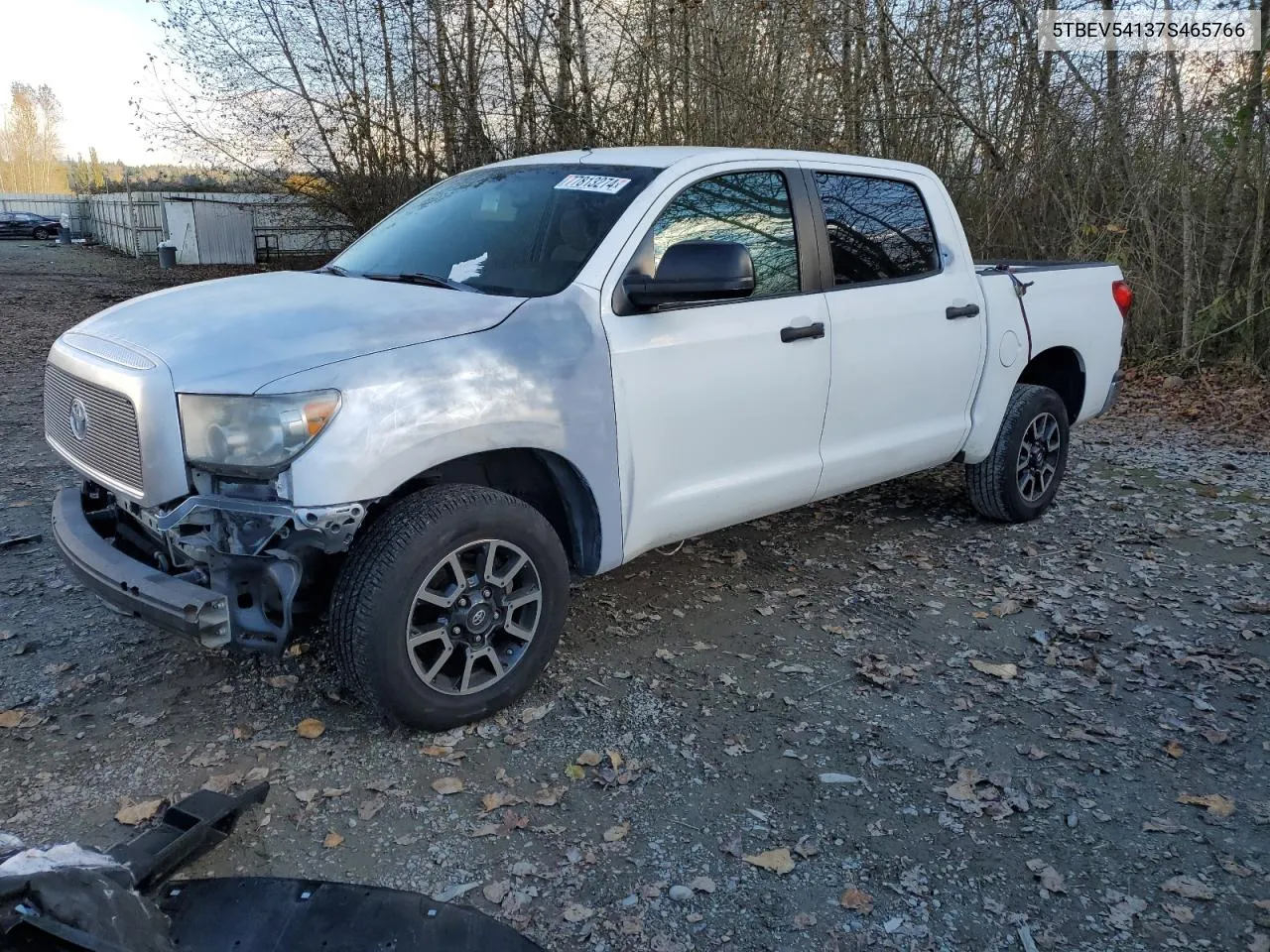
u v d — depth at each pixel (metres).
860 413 4.66
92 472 3.45
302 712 3.53
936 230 5.11
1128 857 2.91
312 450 2.95
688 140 12.59
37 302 16.94
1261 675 4.01
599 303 3.65
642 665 3.96
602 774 3.21
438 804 3.04
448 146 14.20
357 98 15.20
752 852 2.88
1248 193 10.38
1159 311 10.95
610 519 3.73
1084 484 6.75
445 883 2.72
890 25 11.78
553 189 4.15
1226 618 4.56
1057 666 4.06
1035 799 3.17
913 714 3.66
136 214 31.97
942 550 5.36
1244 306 10.47
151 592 2.98
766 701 3.72
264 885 2.54
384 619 3.11
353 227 17.33
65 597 4.41
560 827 2.96
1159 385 10.35
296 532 3.03
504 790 3.12
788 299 4.29
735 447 4.14
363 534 3.21
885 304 4.68
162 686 3.68
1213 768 3.38
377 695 3.19
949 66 12.14
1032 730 3.58
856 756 3.38
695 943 2.54
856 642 4.23
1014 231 12.34
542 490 3.84
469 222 4.23
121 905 2.26
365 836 2.89
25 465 6.50
